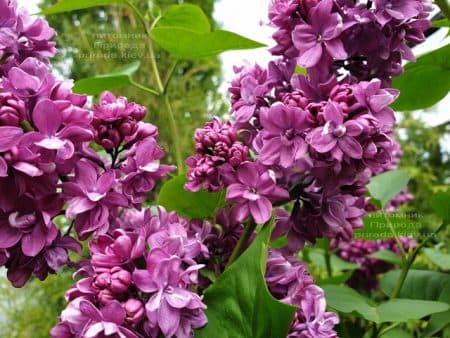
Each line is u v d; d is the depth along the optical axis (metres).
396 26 0.22
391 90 0.21
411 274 0.33
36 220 0.19
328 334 0.21
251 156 0.24
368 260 0.46
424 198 0.85
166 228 0.20
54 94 0.19
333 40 0.21
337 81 0.21
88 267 0.19
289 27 0.22
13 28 0.22
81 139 0.18
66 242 0.20
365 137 0.19
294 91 0.22
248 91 0.24
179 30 0.29
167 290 0.18
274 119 0.20
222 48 0.30
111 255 0.18
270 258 0.22
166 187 0.26
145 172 0.20
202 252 0.22
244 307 0.19
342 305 0.26
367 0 0.22
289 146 0.20
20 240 0.19
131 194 0.20
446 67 0.29
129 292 0.18
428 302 0.26
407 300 0.27
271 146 0.20
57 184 0.19
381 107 0.20
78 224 0.19
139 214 0.21
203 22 0.39
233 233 0.24
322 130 0.19
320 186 0.22
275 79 0.23
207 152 0.23
